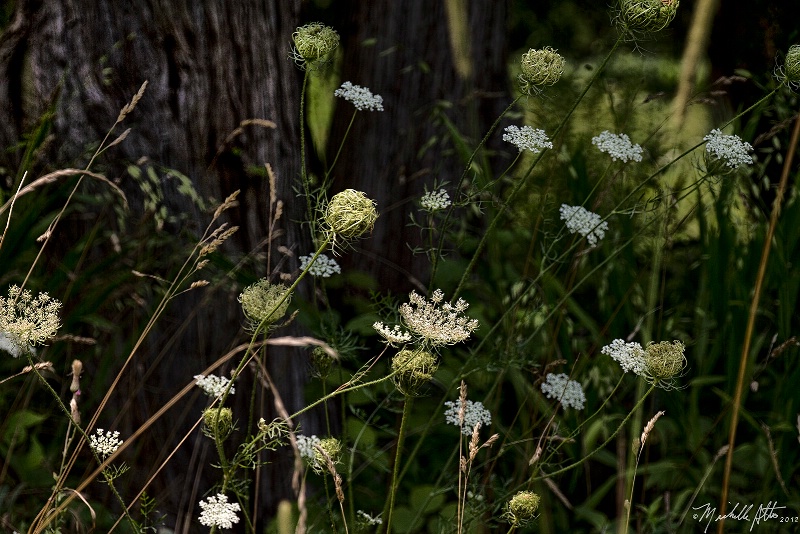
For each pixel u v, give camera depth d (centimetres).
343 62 361
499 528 234
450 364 274
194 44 227
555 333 265
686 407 298
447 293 303
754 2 379
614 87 431
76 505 217
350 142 352
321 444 176
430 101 346
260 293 153
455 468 250
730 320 298
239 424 240
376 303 233
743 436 290
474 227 343
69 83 226
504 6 361
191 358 234
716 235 308
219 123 233
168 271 228
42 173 230
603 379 259
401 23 345
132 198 231
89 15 223
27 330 145
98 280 227
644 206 231
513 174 373
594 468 277
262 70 238
